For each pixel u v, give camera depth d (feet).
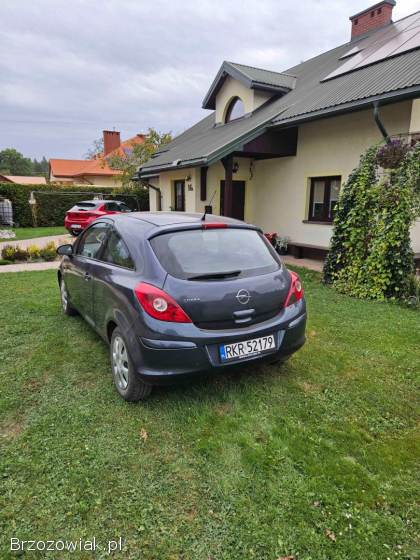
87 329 14.65
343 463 7.53
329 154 29.71
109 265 11.02
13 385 10.41
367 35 40.75
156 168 39.60
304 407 9.51
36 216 63.31
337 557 5.62
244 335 9.04
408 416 9.19
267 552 5.71
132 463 7.50
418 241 25.46
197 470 7.33
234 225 10.86
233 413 9.23
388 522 6.22
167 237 9.66
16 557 5.57
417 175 19.02
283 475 7.21
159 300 8.53
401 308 18.04
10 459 7.52
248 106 39.40
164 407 9.46
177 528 6.09
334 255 22.59
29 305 17.84
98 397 9.89
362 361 12.09
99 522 6.17
